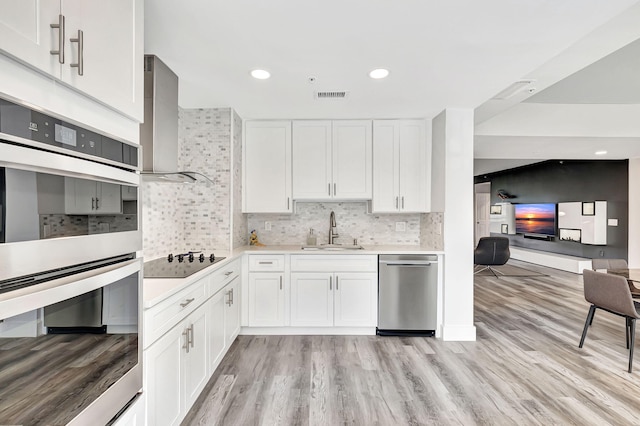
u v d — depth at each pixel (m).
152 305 1.46
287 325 3.30
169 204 3.00
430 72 2.32
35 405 0.76
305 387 2.34
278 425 1.93
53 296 0.79
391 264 3.26
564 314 4.08
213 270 2.37
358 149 3.51
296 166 3.51
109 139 1.05
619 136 4.63
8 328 0.69
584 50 2.14
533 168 8.47
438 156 3.33
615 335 3.37
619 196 6.70
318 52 2.03
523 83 2.74
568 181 7.45
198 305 2.09
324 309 3.29
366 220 3.86
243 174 3.52
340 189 3.51
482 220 10.91
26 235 0.73
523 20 1.67
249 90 2.68
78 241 0.90
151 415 1.49
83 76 0.93
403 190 3.50
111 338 1.06
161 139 2.10
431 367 2.65
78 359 0.91
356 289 3.29
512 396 2.24
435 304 3.28
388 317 3.27
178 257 2.67
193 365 2.00
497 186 10.04
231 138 3.23
